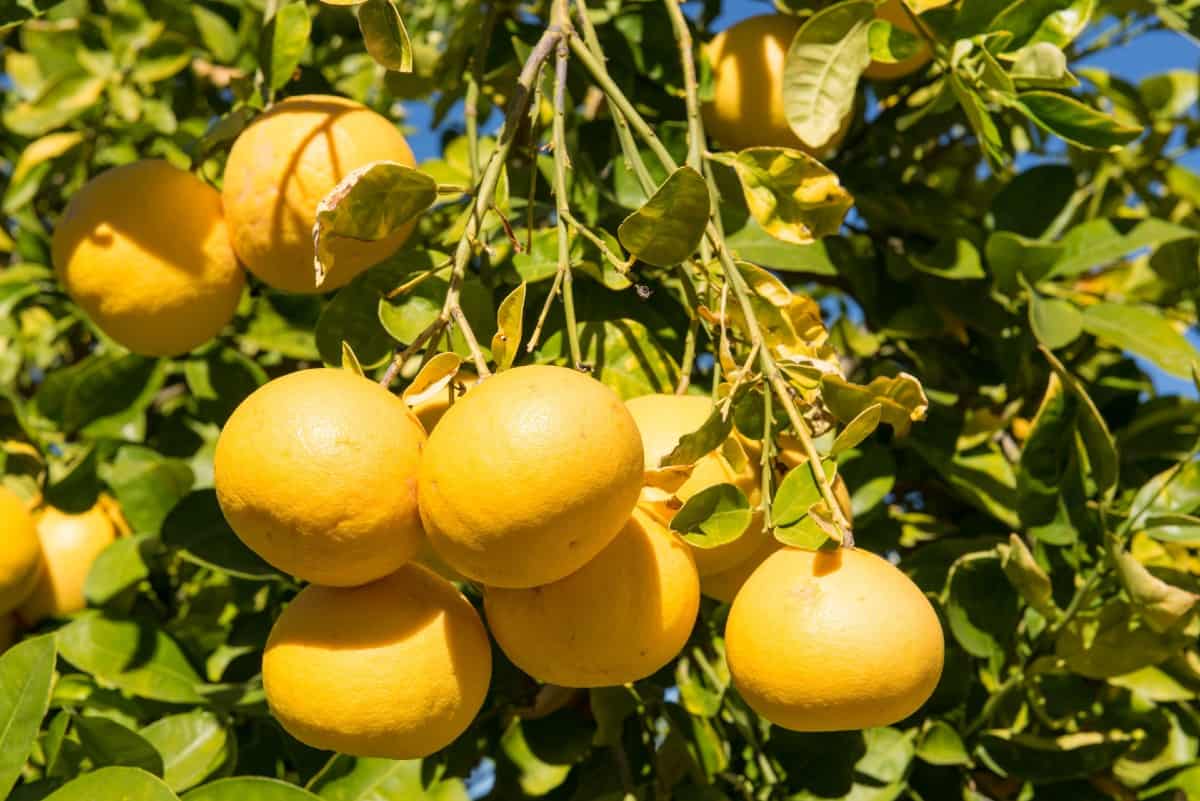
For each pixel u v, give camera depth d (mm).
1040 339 1595
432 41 2119
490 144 1744
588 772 1589
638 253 1289
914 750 1532
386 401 1225
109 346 1884
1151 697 1586
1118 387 1724
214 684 1595
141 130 2018
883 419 1334
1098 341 1739
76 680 1591
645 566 1242
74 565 1654
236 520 1217
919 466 1725
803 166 1364
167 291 1435
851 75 1449
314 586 1266
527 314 1509
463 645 1250
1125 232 1677
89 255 1427
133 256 1425
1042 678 1563
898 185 1749
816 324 1350
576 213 1586
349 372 1237
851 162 1761
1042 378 1727
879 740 1528
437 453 1193
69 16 2076
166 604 1749
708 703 1530
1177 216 1919
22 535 1560
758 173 1371
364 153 1403
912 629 1214
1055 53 1414
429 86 1764
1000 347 1696
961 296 1693
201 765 1525
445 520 1189
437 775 1502
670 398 1323
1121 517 1552
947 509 1772
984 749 1549
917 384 1317
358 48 2002
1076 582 1566
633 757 1585
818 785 1514
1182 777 1536
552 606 1236
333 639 1231
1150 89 1898
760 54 1592
